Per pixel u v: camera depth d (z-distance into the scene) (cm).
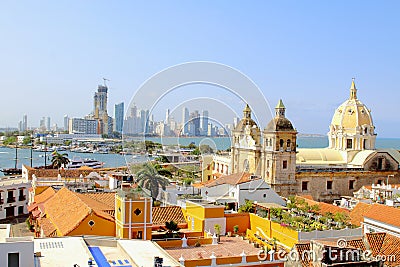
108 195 6209
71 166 15425
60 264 2859
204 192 6034
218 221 5369
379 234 4397
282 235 4906
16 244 2636
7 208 8450
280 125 8662
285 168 8725
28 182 8888
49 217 5325
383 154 9725
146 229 4569
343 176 9294
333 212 5897
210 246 4694
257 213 5684
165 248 4562
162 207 5712
